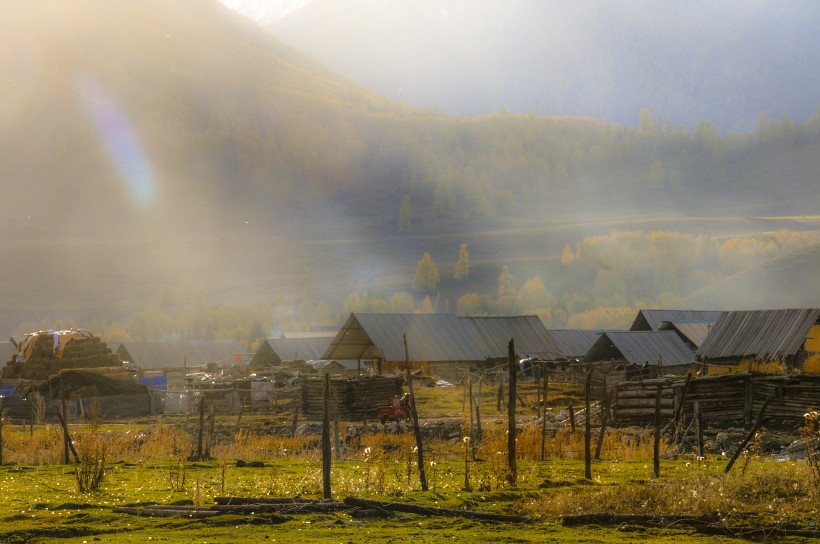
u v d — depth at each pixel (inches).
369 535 691.4
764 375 1667.1
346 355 4252.0
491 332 4284.0
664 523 728.3
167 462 1305.4
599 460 1264.8
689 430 1565.0
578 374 3513.8
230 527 732.0
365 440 1649.9
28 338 3238.2
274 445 1569.9
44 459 1325.0
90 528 729.6
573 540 669.9
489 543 658.2
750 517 732.0
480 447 1358.3
